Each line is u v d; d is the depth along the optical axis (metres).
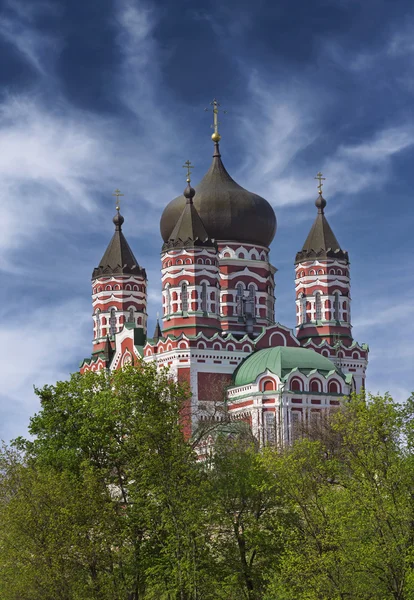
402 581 71.62
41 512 80.94
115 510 82.94
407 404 76.12
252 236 166.00
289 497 79.00
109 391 91.00
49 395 91.50
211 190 166.12
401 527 72.88
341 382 145.38
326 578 73.44
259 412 142.12
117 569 80.25
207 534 82.12
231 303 163.25
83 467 85.69
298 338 163.88
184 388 88.38
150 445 82.00
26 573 79.69
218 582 79.06
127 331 160.62
